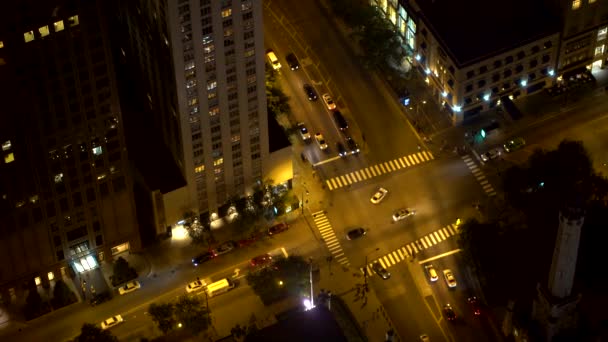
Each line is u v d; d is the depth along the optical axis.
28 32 194.62
